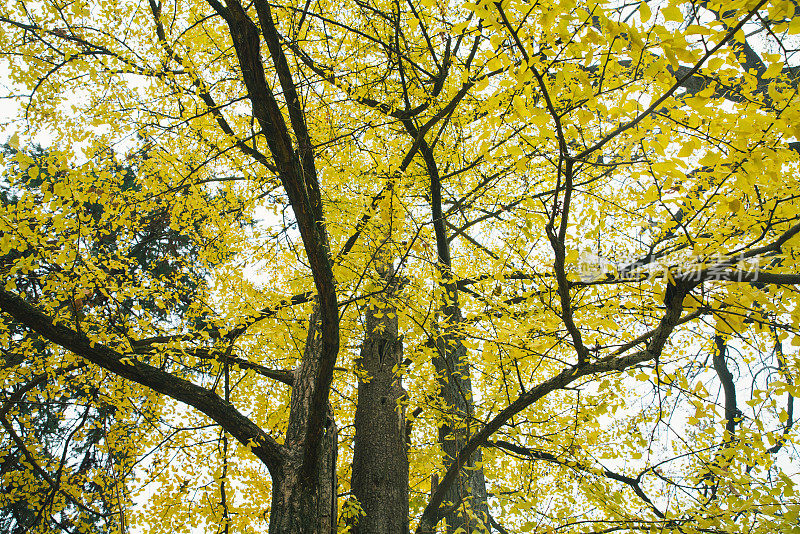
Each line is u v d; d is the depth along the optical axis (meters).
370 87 4.73
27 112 4.45
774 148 2.20
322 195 4.83
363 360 5.35
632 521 3.09
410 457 5.06
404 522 4.14
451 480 3.73
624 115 2.22
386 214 3.46
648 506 3.88
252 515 4.89
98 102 4.79
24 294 5.15
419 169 5.93
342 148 4.78
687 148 2.21
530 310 3.60
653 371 3.38
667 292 2.77
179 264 5.86
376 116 5.08
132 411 5.37
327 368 3.32
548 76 2.96
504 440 4.64
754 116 2.07
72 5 4.81
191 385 3.88
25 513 6.79
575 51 2.14
